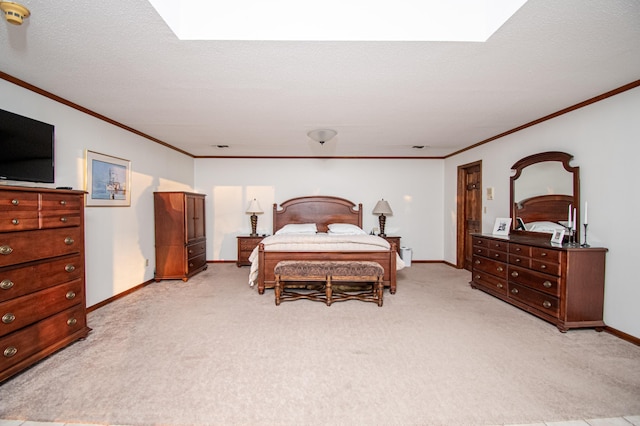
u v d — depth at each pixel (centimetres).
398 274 482
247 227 580
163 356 215
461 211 523
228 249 579
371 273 325
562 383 183
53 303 209
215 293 374
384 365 204
